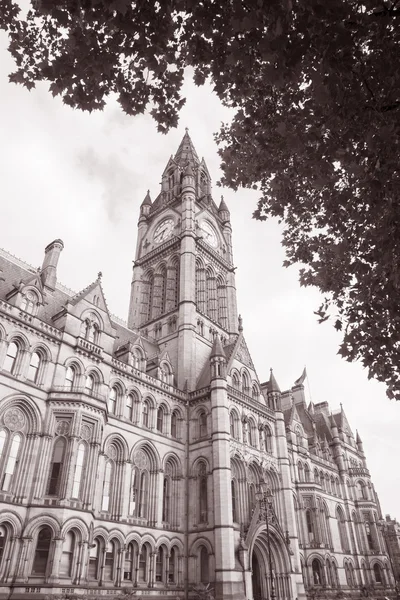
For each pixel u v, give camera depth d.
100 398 40.88
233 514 49.97
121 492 42.78
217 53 11.77
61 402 38.25
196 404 55.47
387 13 9.95
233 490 51.47
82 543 34.31
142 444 47.31
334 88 9.73
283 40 9.14
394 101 10.96
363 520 87.50
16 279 46.06
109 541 40.22
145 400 50.75
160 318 69.12
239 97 15.92
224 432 50.59
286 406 94.88
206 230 81.56
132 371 49.97
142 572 42.56
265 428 61.50
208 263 77.12
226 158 18.62
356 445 103.81
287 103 14.84
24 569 31.19
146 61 12.12
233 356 61.88
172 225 79.75
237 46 10.27
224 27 10.59
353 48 10.09
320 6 8.64
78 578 32.94
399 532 128.75
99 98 12.72
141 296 75.94
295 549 54.38
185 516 48.56
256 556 52.62
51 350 40.59
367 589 74.25
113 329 48.97
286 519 56.44
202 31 11.31
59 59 11.98
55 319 44.25
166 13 10.78
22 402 36.66
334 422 98.56
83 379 42.06
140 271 79.38
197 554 46.22
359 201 14.77
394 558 119.81
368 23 10.10
